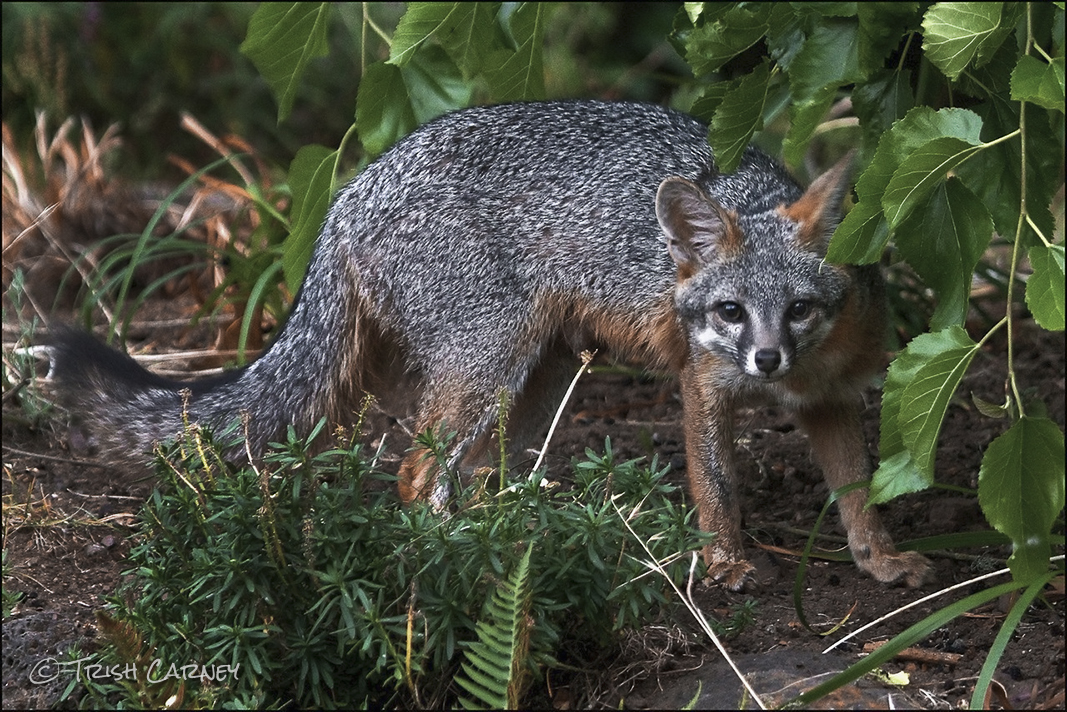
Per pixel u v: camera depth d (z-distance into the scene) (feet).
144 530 22.53
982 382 38.42
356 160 60.39
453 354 29.91
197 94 64.75
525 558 20.16
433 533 21.61
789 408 29.48
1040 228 25.72
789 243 28.32
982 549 28.84
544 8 34.17
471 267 29.76
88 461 33.01
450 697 22.58
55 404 33.76
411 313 30.09
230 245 41.88
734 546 28.45
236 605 21.71
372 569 21.68
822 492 32.40
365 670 22.26
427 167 29.99
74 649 23.08
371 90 34.09
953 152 22.27
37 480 32.35
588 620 22.47
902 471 23.61
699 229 28.73
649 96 65.00
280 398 30.58
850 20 26.91
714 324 28.55
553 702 22.65
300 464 22.36
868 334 29.22
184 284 48.29
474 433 30.07
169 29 62.64
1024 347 41.16
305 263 34.58
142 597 22.98
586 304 30.58
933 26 23.35
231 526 21.67
